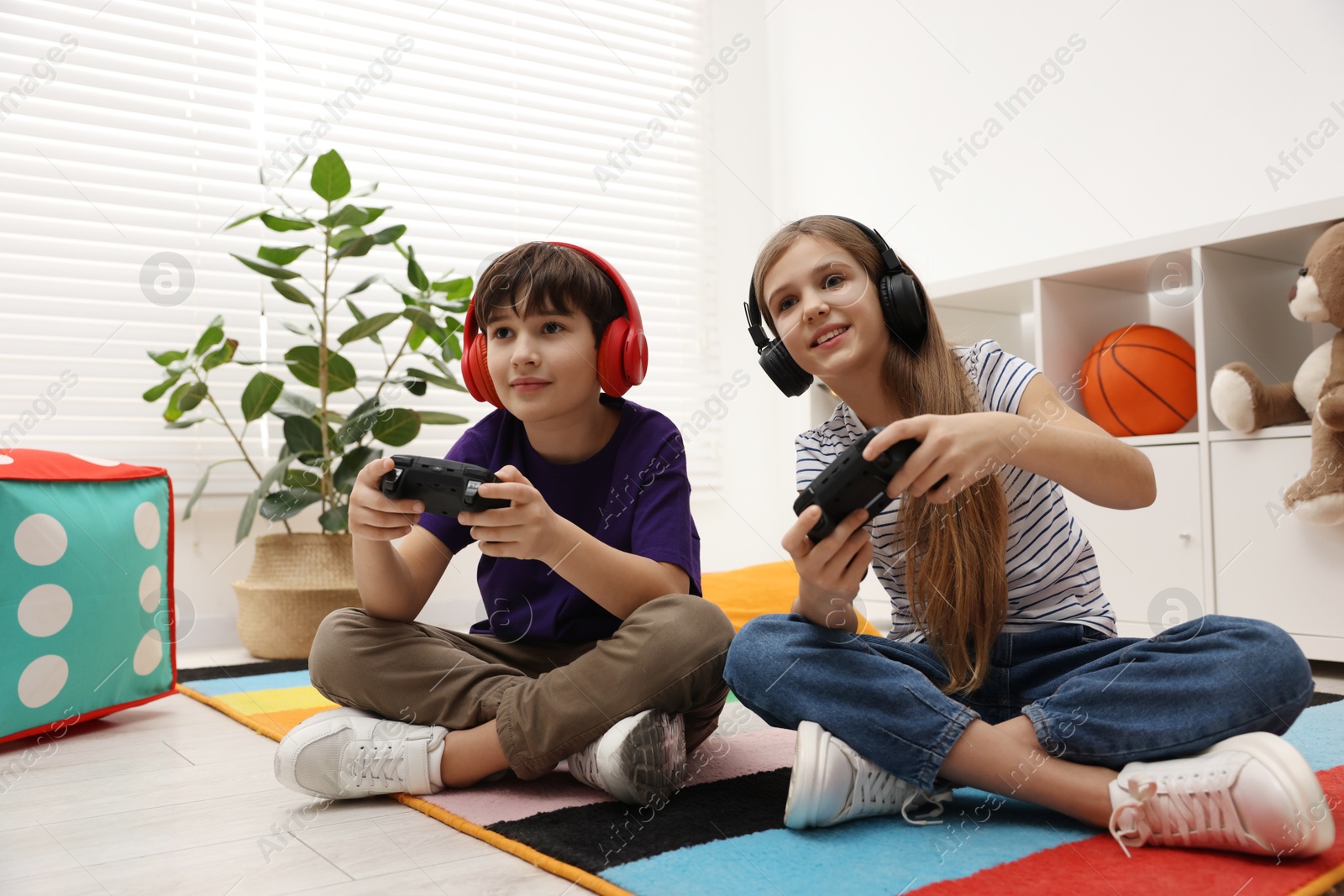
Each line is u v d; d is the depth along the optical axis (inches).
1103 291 76.4
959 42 97.3
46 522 46.4
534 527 32.3
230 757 42.4
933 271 100.2
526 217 108.1
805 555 29.1
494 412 43.6
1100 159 84.0
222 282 90.7
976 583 33.4
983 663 33.4
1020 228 91.4
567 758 34.3
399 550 39.4
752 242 121.5
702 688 34.0
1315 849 24.4
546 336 37.3
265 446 90.7
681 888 24.2
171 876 26.8
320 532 89.2
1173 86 78.7
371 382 88.9
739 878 24.7
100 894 25.5
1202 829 25.3
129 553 51.8
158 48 89.5
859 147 109.3
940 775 29.2
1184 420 66.3
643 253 115.2
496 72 107.4
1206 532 62.2
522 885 25.5
